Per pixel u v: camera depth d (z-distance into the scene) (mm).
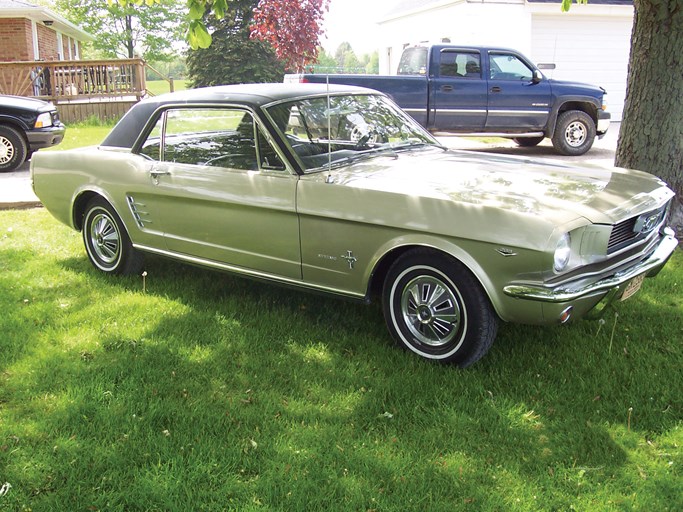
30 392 3641
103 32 45406
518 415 3385
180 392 3648
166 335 4402
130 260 5512
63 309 4871
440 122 12008
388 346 4211
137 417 3375
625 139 6316
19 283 5410
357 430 3273
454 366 3900
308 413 3422
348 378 3793
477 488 2814
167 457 3049
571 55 18297
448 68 11977
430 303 3906
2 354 4109
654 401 3523
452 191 3836
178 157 4957
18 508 2725
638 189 4102
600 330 4387
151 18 46219
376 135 4902
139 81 20250
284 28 13578
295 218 4238
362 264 4031
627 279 3682
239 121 4539
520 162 4668
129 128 5336
